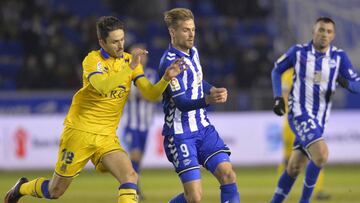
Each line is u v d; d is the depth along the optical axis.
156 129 55.88
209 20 75.00
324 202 31.86
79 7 75.50
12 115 57.16
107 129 21.20
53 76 63.88
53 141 55.94
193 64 21.19
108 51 20.80
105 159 20.83
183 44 21.05
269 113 57.91
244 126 57.50
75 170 21.22
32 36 66.38
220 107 60.12
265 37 73.81
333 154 57.75
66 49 66.25
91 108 20.98
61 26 70.00
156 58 71.31
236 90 62.88
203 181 44.69
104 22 20.50
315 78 26.23
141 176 49.50
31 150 55.59
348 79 26.66
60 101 60.03
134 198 20.27
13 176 49.38
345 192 36.94
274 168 55.25
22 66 65.88
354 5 76.25
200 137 21.19
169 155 21.47
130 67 19.47
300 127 26.06
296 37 74.75
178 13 21.02
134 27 72.81
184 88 20.80
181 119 21.12
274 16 76.12
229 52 70.69
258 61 68.44
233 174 20.70
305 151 26.28
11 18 69.88
